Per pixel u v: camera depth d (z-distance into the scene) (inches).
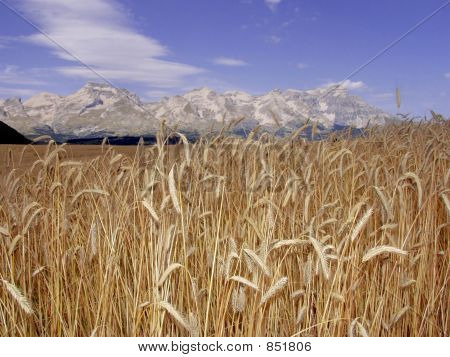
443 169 159.5
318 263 102.1
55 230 126.9
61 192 137.8
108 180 148.0
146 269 109.6
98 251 116.1
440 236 149.9
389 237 115.0
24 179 147.6
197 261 126.1
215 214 134.1
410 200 139.9
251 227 121.1
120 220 117.6
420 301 126.0
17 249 125.0
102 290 110.6
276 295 110.7
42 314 130.0
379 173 163.0
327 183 161.5
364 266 119.7
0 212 135.9
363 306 125.5
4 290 110.1
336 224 122.3
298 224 128.3
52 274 115.4
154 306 99.0
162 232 99.6
